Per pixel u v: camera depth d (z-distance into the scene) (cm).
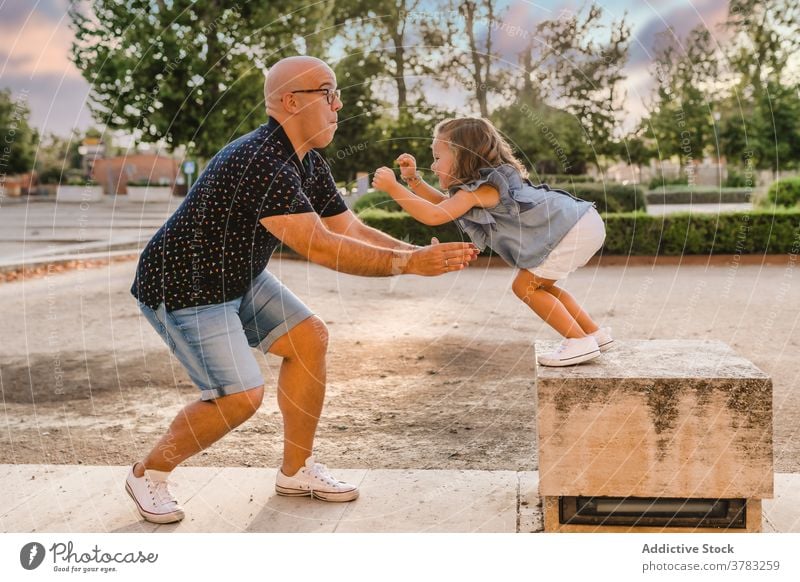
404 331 629
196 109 1188
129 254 1189
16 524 261
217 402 256
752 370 229
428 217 269
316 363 274
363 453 346
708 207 1447
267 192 245
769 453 219
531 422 391
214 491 291
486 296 804
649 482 225
